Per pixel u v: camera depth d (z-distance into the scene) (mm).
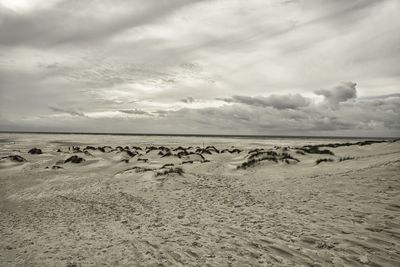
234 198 11539
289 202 10047
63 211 11070
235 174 18859
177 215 9438
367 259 5227
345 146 29266
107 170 23734
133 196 13312
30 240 7754
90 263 5992
